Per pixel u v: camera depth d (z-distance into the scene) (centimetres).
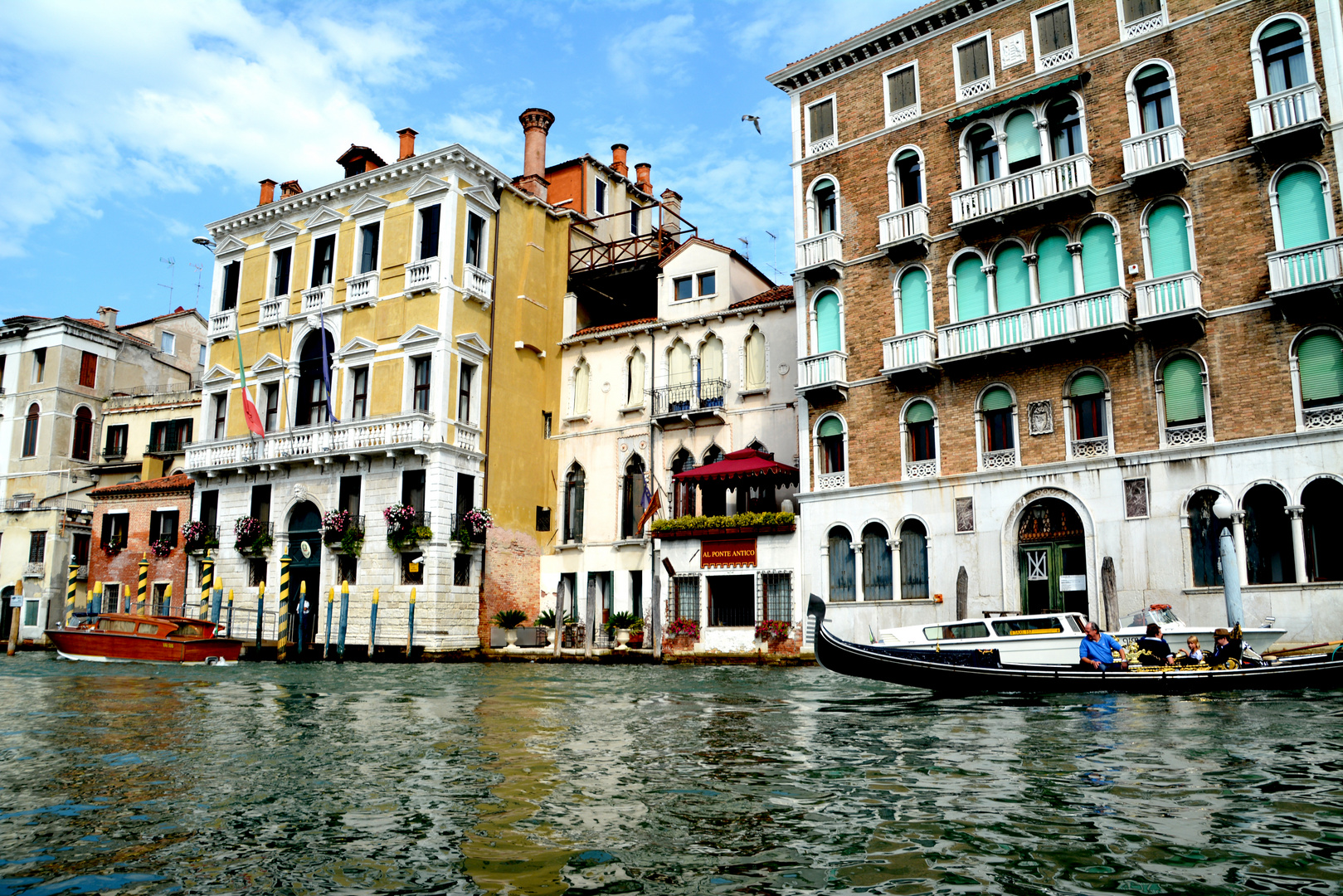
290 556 2934
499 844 594
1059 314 1967
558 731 1070
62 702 1395
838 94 2456
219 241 3322
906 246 2245
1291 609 1669
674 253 3003
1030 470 1998
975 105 2219
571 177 3488
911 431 2214
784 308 2697
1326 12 1766
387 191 2972
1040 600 1978
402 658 2536
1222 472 1773
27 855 570
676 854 571
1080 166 1997
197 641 2314
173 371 4291
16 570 3631
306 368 3056
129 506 3378
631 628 2591
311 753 916
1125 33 2005
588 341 3089
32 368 3872
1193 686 1286
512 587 2892
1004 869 538
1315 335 1719
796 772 807
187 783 772
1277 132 1756
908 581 2169
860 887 511
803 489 2367
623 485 2931
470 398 2866
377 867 548
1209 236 1852
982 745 930
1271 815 640
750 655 2269
